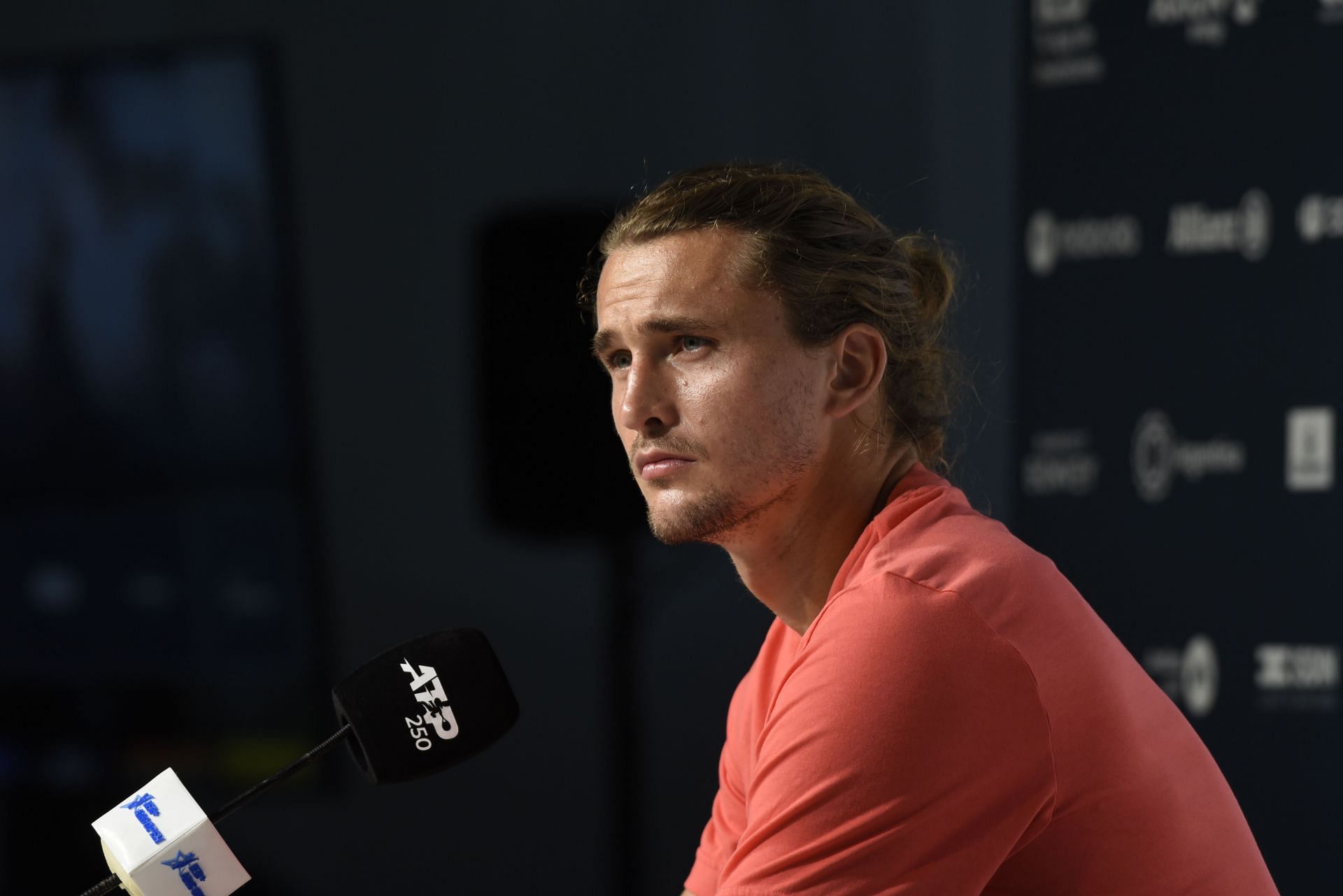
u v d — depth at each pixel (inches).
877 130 381.4
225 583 415.8
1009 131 373.1
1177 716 142.8
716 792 403.2
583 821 417.7
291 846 424.8
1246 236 362.9
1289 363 362.6
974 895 121.0
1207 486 370.9
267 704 419.2
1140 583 375.2
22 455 405.4
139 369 405.4
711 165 146.9
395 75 402.3
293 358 407.5
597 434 363.3
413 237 406.3
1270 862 374.9
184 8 398.3
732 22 388.2
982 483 370.9
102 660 414.9
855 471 141.3
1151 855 132.3
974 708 117.9
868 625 120.6
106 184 400.2
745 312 129.0
